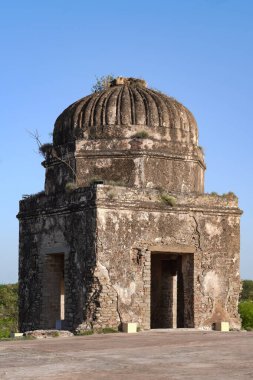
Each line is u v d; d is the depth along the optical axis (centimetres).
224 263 2314
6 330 3262
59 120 2512
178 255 2334
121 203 2155
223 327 2234
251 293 4538
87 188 2178
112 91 2467
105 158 2330
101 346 1616
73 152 2350
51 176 2489
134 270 2158
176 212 2248
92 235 2131
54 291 2403
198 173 2461
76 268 2208
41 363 1319
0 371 1213
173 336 1886
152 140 2338
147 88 2545
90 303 2112
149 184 2314
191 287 2259
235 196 2370
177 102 2520
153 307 2550
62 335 2019
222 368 1228
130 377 1132
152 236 2198
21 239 2562
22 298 2523
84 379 1117
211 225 2308
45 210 2397
